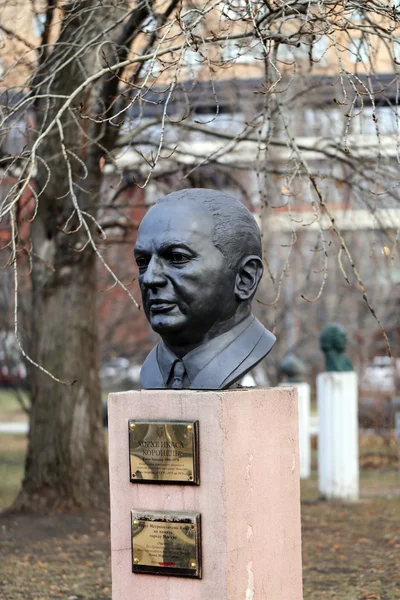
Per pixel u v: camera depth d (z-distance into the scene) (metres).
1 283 14.66
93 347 12.15
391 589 8.03
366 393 20.00
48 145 10.75
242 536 5.04
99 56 9.16
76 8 8.48
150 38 9.16
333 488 13.08
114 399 5.29
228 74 13.38
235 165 11.59
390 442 17.91
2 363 17.80
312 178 6.62
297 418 5.63
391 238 10.58
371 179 10.11
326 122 14.19
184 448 5.00
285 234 17.77
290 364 16.33
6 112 7.88
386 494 13.80
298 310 20.52
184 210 5.18
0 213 6.25
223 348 5.30
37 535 10.52
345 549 9.80
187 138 13.21
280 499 5.41
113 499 5.29
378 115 11.48
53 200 11.11
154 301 5.16
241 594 5.01
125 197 13.93
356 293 20.25
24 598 7.89
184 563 5.00
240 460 5.06
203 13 6.04
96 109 10.11
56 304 11.85
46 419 11.91
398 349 20.84
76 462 11.84
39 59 8.91
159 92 5.90
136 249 5.27
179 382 5.38
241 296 5.36
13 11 11.13
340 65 5.86
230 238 5.25
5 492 14.59
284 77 12.33
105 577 8.65
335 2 6.49
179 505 5.05
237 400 5.05
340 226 13.94
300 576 5.58
